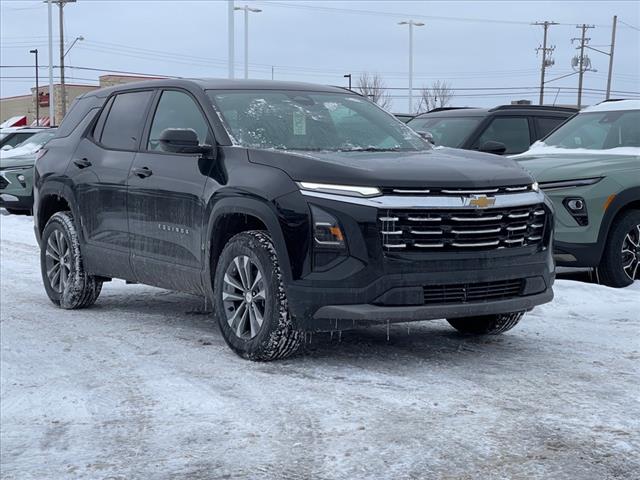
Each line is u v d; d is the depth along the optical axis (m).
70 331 7.04
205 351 6.22
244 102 6.71
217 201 6.05
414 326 7.07
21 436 4.56
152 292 9.01
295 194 5.54
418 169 5.58
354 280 5.34
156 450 4.24
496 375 5.41
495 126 12.06
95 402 5.08
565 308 7.59
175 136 6.19
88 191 7.58
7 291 9.12
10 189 17.14
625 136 9.61
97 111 7.94
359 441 4.23
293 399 4.95
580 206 8.56
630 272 8.83
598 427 4.36
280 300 5.62
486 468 3.85
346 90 7.51
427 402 4.83
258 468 3.94
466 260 5.49
